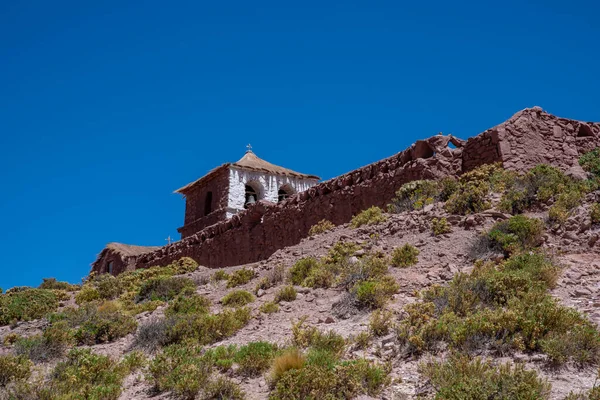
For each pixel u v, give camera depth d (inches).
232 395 318.0
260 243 1063.0
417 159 786.8
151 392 352.8
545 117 777.6
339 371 304.8
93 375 382.0
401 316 403.2
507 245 505.0
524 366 296.0
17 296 709.9
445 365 305.6
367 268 527.5
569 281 432.8
